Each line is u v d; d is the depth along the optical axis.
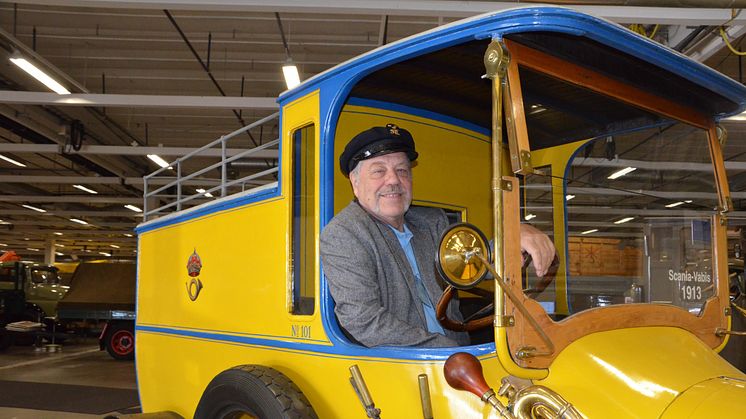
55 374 10.55
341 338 2.32
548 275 1.92
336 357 2.31
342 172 2.75
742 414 1.58
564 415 1.60
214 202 3.14
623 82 2.23
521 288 1.80
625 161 2.40
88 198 21.86
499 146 1.79
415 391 2.03
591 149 2.51
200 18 9.11
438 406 1.97
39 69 9.09
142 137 15.04
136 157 17.02
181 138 15.19
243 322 2.86
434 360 2.00
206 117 13.58
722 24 6.54
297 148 2.64
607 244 2.16
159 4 6.81
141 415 3.27
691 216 2.44
